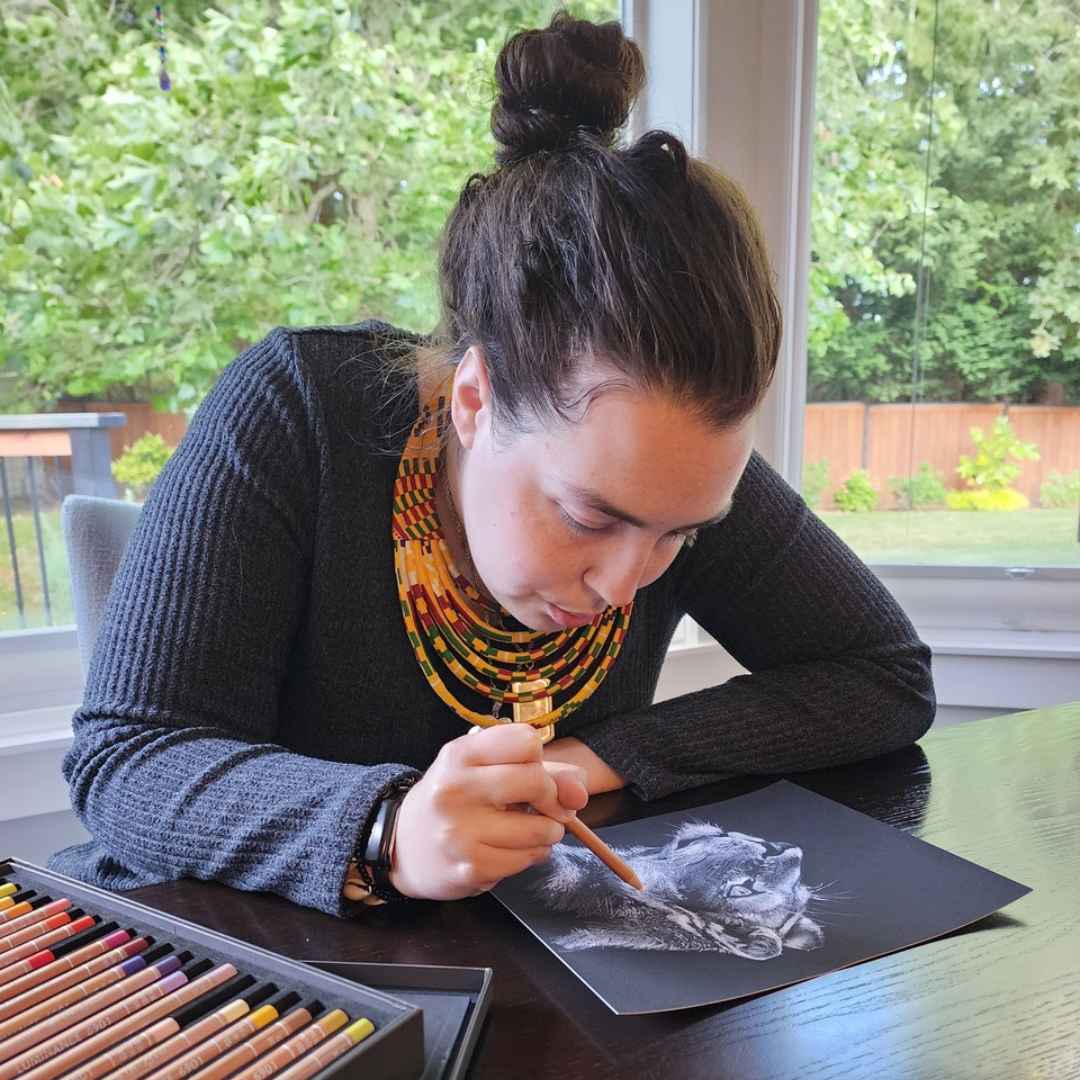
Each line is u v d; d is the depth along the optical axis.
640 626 0.92
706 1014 0.46
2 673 1.18
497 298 0.60
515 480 0.59
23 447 1.19
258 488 0.75
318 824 0.57
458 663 0.80
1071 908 0.57
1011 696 1.42
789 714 0.81
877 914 0.56
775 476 0.97
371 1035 0.37
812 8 1.32
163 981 0.43
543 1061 0.43
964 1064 0.43
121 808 0.63
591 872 0.61
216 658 0.69
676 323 0.51
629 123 0.70
